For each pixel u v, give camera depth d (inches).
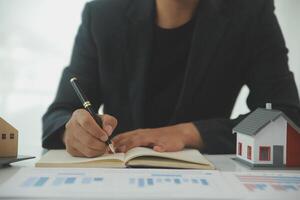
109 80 41.5
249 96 42.9
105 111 42.5
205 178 21.3
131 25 41.5
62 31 80.6
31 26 80.4
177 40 41.3
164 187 19.3
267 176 22.6
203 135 31.9
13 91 81.2
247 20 41.5
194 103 40.7
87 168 23.5
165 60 41.3
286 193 18.9
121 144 29.2
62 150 30.8
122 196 17.9
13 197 17.6
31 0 79.9
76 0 80.0
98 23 42.2
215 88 41.1
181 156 25.9
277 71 40.5
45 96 81.5
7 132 26.2
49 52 80.9
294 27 82.0
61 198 17.6
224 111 42.8
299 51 82.5
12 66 80.8
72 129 28.0
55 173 22.0
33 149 34.7
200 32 40.1
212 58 40.3
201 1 41.4
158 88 41.7
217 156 31.0
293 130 26.2
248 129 27.0
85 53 42.8
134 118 40.2
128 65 41.1
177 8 40.0
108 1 43.7
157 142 29.4
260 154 26.0
